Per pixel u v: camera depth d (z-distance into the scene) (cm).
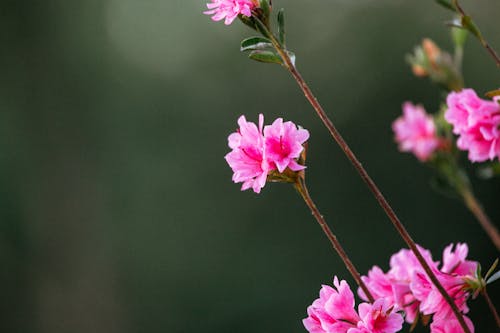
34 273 1491
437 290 179
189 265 1460
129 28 1669
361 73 1433
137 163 1576
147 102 1614
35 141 1584
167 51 1638
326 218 1377
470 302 1070
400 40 1410
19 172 1543
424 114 312
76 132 1609
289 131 180
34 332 1470
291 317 1371
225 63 1580
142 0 1669
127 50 1662
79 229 1540
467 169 1133
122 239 1520
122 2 1680
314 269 1369
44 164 1573
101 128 1614
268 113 1530
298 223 1395
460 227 1251
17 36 1628
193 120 1573
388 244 1325
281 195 1406
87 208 1562
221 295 1433
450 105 213
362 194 1360
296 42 1502
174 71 1614
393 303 188
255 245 1421
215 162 1530
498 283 1060
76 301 1489
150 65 1638
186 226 1493
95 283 1509
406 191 1319
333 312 174
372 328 169
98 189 1579
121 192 1559
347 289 174
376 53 1427
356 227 1354
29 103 1608
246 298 1402
